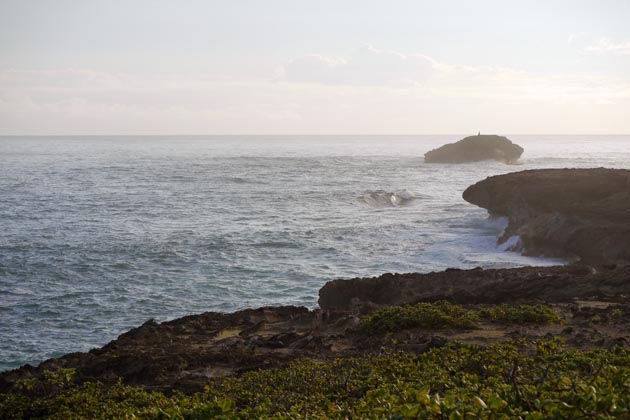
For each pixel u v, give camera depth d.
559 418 5.40
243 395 11.20
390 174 116.56
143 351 16.17
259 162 150.62
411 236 49.16
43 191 81.38
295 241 47.19
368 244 46.16
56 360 16.34
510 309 17.59
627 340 13.68
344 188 88.56
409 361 12.08
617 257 36.44
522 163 151.88
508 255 41.28
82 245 44.75
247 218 59.66
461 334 15.79
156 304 31.55
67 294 32.81
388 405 6.58
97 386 13.68
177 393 12.45
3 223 55.00
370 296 26.62
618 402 5.58
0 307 30.52
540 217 41.75
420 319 16.58
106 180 98.81
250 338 17.20
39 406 12.76
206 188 87.00
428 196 79.94
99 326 28.23
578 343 14.07
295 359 14.35
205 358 15.12
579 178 45.78
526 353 13.20
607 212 38.91
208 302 32.03
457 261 40.38
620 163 146.88
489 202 50.97
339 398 10.19
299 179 103.31
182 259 41.09
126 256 41.53
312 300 32.62
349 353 14.71
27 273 36.97
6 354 24.73
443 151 152.25
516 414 5.70
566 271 26.16
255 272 37.97
